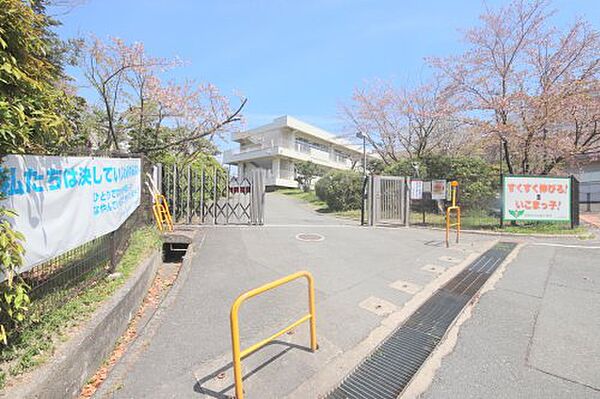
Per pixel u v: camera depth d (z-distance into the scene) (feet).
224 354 10.29
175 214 34.01
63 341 8.67
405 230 34.96
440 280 17.71
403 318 13.02
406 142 65.92
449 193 37.91
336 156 142.10
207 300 14.60
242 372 9.32
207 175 36.70
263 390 8.59
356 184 57.62
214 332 11.71
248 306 13.97
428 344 11.12
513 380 9.06
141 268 15.48
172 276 19.83
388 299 14.97
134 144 39.63
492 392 8.57
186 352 10.39
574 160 44.86
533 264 20.97
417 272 19.17
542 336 11.55
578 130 40.11
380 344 11.08
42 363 7.72
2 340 7.85
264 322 12.53
